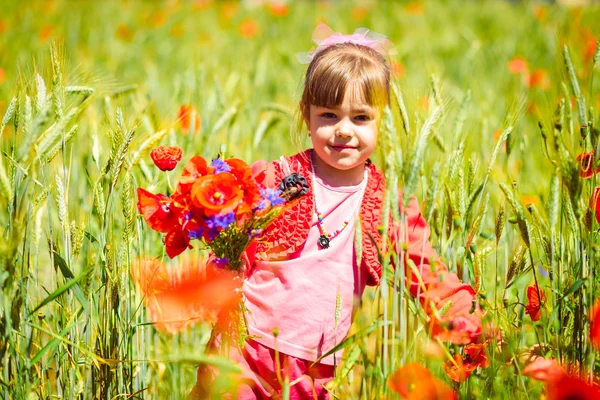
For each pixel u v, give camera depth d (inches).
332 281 87.8
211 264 79.8
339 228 89.3
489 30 335.3
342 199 90.4
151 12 378.6
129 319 84.3
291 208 88.5
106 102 99.0
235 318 80.3
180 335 103.7
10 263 69.2
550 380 70.6
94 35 300.8
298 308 86.9
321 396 89.0
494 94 197.0
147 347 92.9
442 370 77.2
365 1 435.8
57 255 78.2
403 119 81.1
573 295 81.9
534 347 85.6
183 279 80.3
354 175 91.8
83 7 376.2
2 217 93.1
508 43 285.0
